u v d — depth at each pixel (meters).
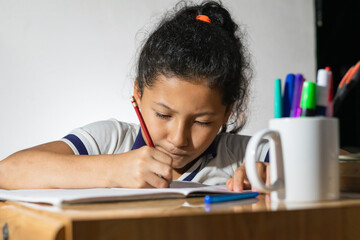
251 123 2.07
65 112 1.93
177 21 1.03
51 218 0.44
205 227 0.43
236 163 1.14
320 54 2.16
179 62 0.88
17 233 0.49
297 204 0.52
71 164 0.81
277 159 0.55
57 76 1.92
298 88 0.58
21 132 1.88
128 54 1.98
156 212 0.45
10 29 1.86
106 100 1.97
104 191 0.65
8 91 1.87
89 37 1.95
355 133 2.05
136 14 1.98
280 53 2.12
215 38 0.97
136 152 0.79
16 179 0.81
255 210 0.46
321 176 0.54
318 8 2.14
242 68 1.16
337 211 0.48
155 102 0.91
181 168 1.09
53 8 1.91
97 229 0.40
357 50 2.12
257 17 2.09
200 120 0.92
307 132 0.54
